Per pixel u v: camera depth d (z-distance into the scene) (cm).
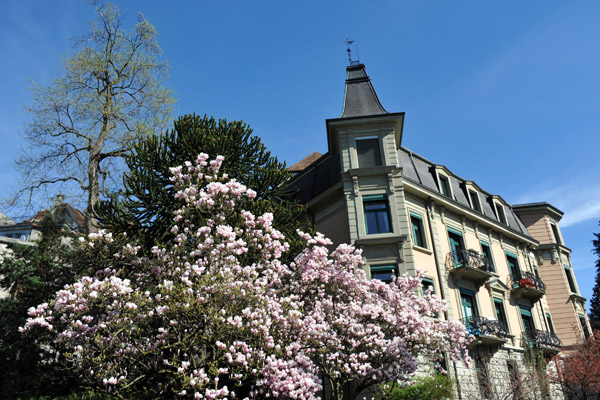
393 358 1244
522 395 1795
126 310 985
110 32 2092
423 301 1444
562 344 2553
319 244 2022
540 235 2969
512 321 2345
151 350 1035
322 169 2273
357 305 1348
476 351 1984
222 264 1090
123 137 1947
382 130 2091
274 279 1205
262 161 1717
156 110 2084
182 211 1156
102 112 1948
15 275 1575
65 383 1441
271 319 1062
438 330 1387
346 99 2262
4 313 1500
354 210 1945
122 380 1002
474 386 1833
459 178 2464
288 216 1617
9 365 1427
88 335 1016
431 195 2136
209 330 1035
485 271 2148
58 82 1927
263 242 1210
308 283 1328
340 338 1259
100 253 1245
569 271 2973
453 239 2239
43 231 1738
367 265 1850
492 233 2553
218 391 883
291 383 951
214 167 1234
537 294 2570
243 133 1700
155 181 1473
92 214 1673
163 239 1423
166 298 977
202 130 1588
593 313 3378
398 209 1938
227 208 1195
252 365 983
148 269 1194
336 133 2136
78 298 945
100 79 2094
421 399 1345
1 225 2836
